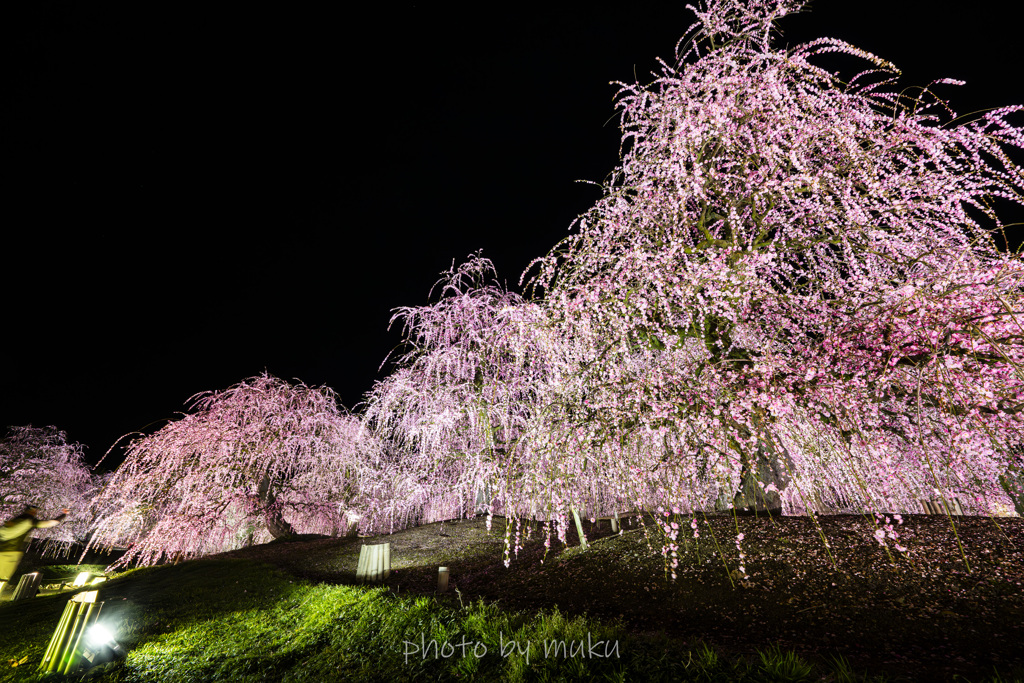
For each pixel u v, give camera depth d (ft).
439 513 56.54
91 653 25.32
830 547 22.48
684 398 22.22
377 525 64.54
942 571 19.51
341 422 62.75
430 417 39.24
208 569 48.88
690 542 25.98
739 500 30.94
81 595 25.68
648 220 23.20
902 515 25.90
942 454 21.03
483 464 30.96
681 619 19.56
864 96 19.26
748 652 15.79
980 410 18.75
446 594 28.14
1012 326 17.43
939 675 13.44
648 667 14.46
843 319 22.00
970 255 18.72
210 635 28.71
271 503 62.80
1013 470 19.39
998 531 21.72
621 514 45.21
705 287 21.06
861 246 20.13
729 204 22.90
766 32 20.65
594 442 22.71
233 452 54.34
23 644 28.45
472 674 17.13
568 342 24.35
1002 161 16.49
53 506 75.10
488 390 31.71
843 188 19.49
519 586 27.76
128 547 52.49
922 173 18.24
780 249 23.12
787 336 24.97
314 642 24.57
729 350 25.48
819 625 17.56
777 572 21.47
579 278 24.45
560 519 23.11
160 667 24.38
